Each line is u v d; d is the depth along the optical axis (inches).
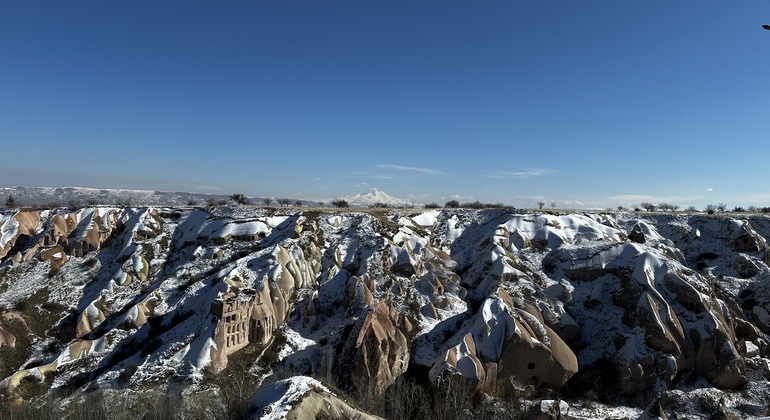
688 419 1793.8
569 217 3518.7
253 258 2864.2
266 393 1229.1
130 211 3619.6
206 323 2235.5
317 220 3464.6
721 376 2100.1
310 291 2773.1
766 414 1850.4
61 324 2554.1
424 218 3767.2
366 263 2883.9
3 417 1667.1
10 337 2317.9
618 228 3481.8
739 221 3169.3
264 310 2378.2
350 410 1234.0
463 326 2404.0
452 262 3181.6
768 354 2281.0
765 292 2536.9
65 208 3590.1
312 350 2277.3
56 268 3011.8
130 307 2642.7
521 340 2078.0
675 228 3390.7
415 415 1859.0
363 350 2020.2
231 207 3695.9
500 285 2628.0
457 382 1905.8
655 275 2477.9
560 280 2783.0
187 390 1877.5
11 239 3235.7
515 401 1967.3
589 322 2470.5
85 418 1561.3
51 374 2086.6
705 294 2372.0
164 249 3257.9
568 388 2091.5
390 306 2474.2
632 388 2060.8
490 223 3683.6
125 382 1973.4
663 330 2162.9
